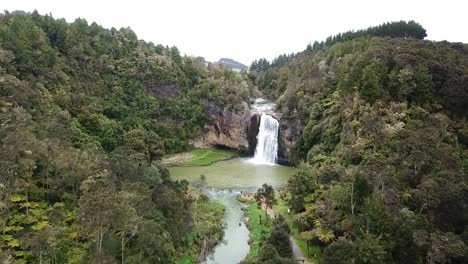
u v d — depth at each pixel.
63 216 52.50
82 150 78.62
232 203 87.50
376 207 51.62
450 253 43.88
